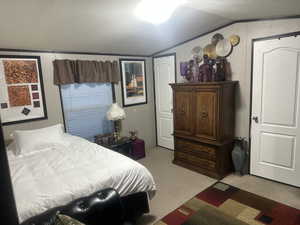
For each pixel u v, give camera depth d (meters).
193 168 3.53
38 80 3.24
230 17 2.88
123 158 2.35
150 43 3.77
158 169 3.65
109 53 3.98
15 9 2.02
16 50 3.02
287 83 2.79
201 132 3.33
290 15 2.62
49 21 2.38
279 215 2.32
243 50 3.10
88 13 2.31
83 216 1.44
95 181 1.87
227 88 3.09
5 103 2.98
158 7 2.35
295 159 2.85
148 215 2.43
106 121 4.12
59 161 2.32
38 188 1.75
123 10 2.34
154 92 4.80
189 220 2.32
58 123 3.50
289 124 2.84
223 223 2.24
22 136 2.77
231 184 3.03
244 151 3.24
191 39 3.80
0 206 0.50
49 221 1.29
